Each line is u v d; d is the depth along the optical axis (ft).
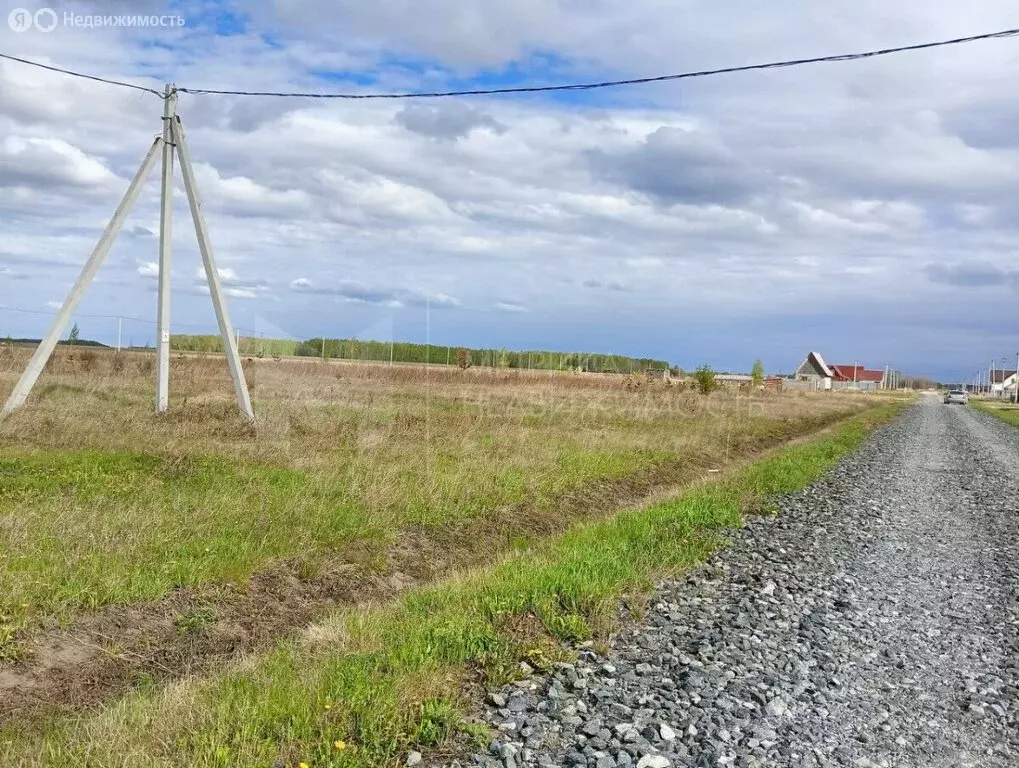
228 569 25.58
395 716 15.78
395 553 31.27
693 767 15.07
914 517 45.83
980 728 17.66
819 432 111.65
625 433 69.72
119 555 24.84
